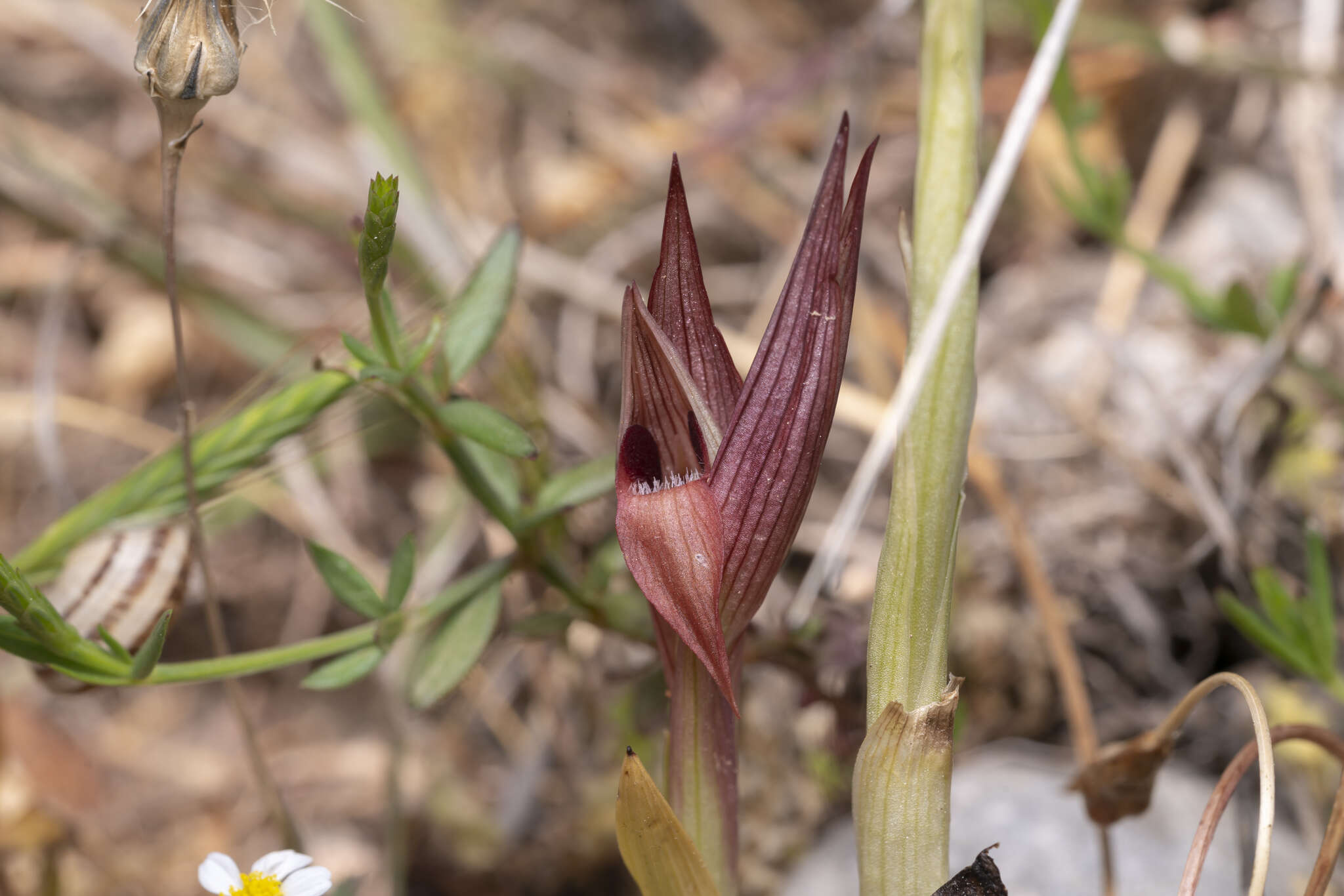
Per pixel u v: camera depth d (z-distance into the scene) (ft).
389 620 0.95
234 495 1.35
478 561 1.40
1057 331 1.55
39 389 1.34
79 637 0.89
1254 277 1.52
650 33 2.07
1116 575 1.27
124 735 1.46
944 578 0.85
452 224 1.56
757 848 1.15
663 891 0.85
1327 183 1.37
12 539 1.57
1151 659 1.24
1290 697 1.14
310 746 1.47
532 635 1.01
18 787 1.23
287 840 1.04
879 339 1.39
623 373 0.83
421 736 1.38
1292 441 1.27
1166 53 1.45
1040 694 1.21
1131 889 1.02
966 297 0.87
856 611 1.12
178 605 0.95
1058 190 1.20
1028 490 1.37
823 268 0.82
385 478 1.56
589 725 1.26
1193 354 1.43
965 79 0.89
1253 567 1.16
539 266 1.51
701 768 0.86
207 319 1.54
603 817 1.22
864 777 0.85
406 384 0.92
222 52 0.85
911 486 0.85
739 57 1.96
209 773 1.44
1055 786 1.08
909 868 0.85
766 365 0.82
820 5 2.04
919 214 0.89
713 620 0.81
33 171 1.52
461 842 1.27
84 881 1.25
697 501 0.81
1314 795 1.10
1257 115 1.66
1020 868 1.04
